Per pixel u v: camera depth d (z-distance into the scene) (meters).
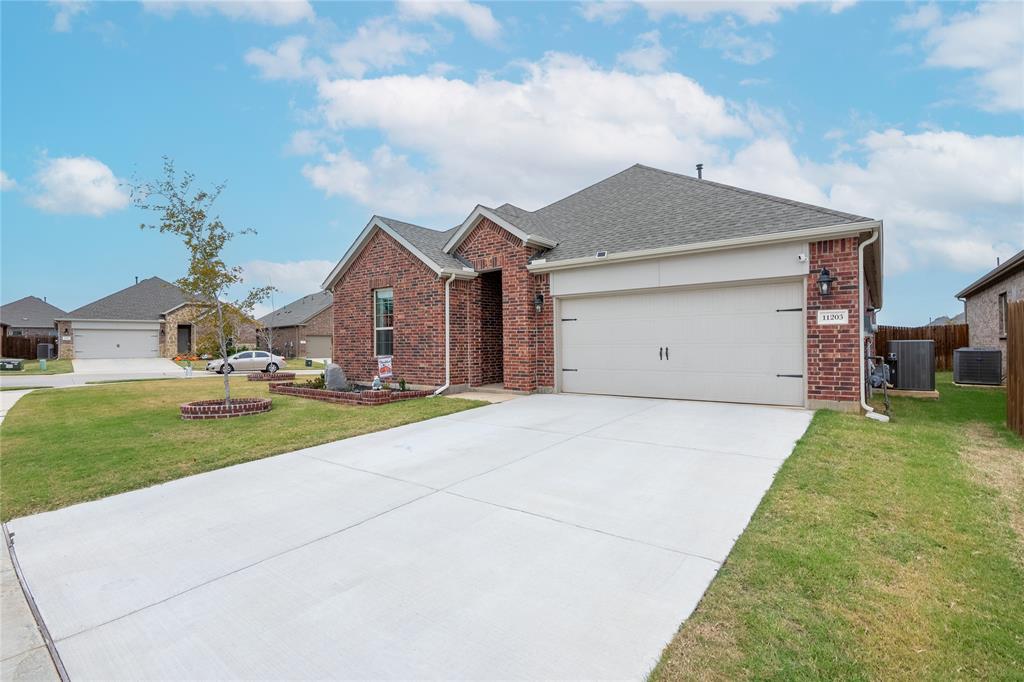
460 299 12.77
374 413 9.46
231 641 2.62
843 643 2.45
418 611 2.84
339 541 3.83
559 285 11.50
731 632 2.55
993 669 2.27
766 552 3.42
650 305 10.41
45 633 2.74
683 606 2.81
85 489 5.18
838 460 5.50
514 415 8.88
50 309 50.44
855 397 8.22
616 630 2.60
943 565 3.23
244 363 26.53
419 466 5.85
